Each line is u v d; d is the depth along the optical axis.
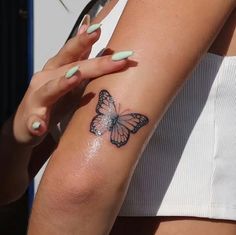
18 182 0.88
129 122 0.62
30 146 0.82
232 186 0.68
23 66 2.53
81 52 0.73
